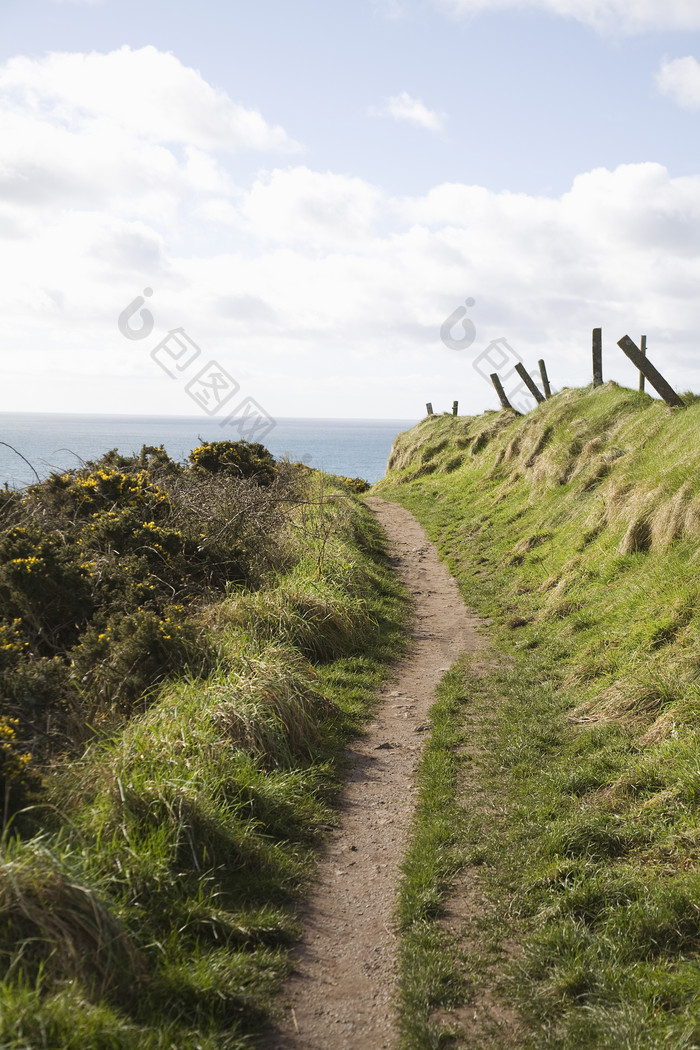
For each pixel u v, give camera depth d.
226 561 9.81
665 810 4.59
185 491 11.97
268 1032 3.26
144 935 3.59
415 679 8.53
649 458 11.52
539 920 3.93
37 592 7.07
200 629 7.32
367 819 5.38
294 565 10.95
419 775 6.05
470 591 12.36
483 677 8.34
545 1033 3.18
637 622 7.81
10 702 5.48
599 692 6.93
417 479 26.25
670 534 8.78
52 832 4.13
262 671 6.66
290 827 5.07
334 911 4.24
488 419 26.80
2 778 4.27
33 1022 2.71
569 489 13.88
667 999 3.24
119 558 8.70
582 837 4.53
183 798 4.47
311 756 6.15
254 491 12.73
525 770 5.82
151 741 5.13
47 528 9.15
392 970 3.72
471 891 4.35
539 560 12.12
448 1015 3.37
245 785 5.10
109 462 13.52
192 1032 3.06
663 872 4.07
